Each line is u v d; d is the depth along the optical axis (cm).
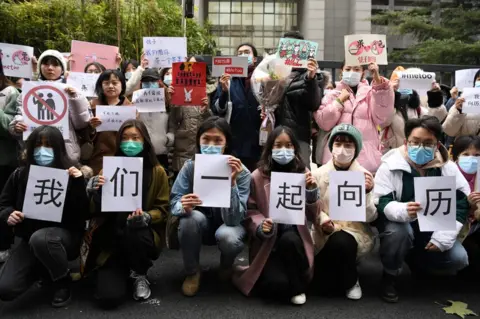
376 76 371
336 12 2373
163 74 456
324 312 285
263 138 396
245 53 439
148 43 456
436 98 425
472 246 339
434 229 287
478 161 307
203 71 397
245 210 306
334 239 299
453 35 1544
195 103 399
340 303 299
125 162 291
